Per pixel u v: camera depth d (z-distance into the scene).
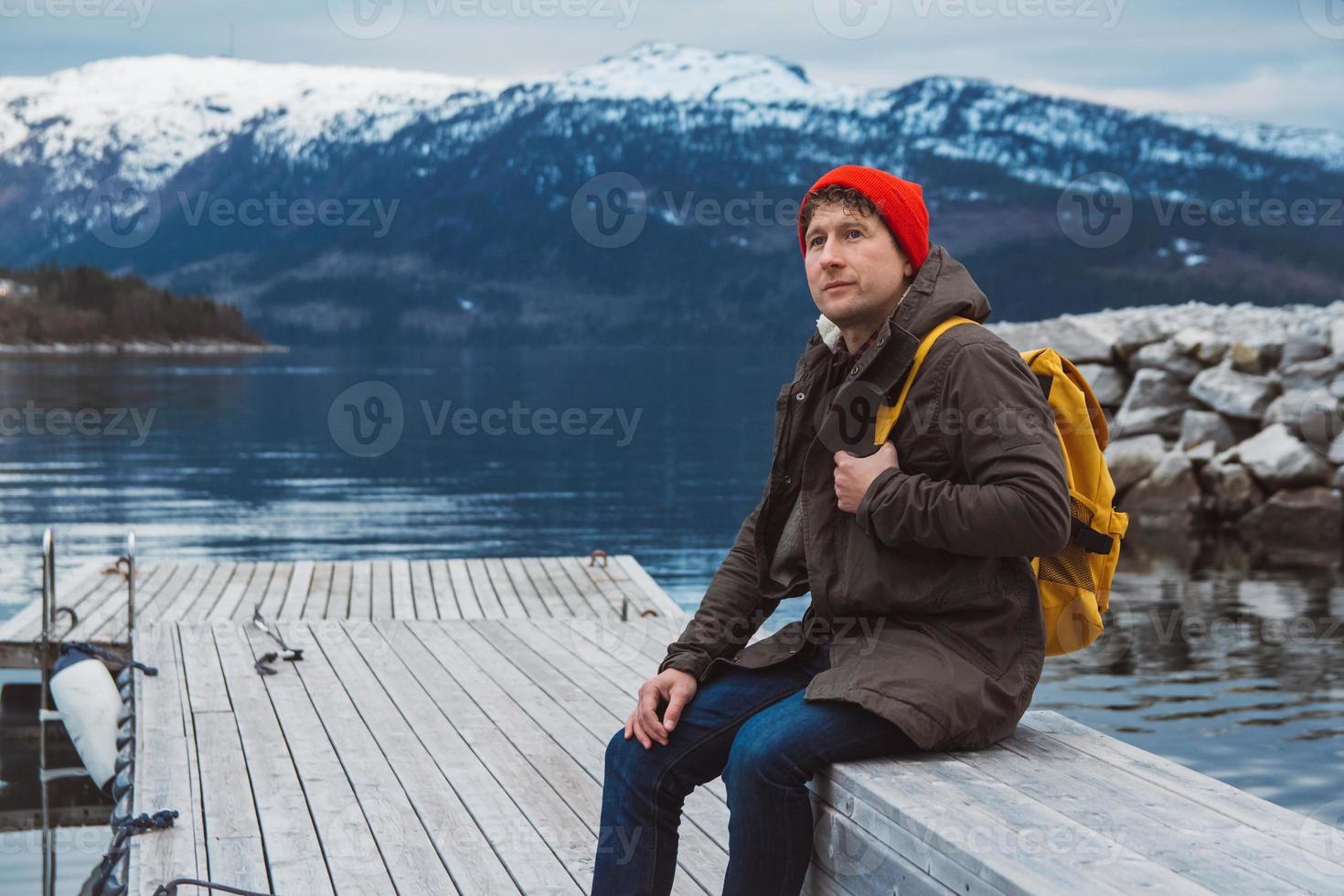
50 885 4.31
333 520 17.45
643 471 25.03
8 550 14.41
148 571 8.77
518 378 67.62
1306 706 6.74
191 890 3.03
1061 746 2.44
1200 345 16.41
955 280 2.45
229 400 47.50
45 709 5.84
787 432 2.59
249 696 5.04
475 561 9.27
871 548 2.39
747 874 2.31
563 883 3.08
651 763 2.45
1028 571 2.42
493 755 4.19
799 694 2.39
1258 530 14.55
